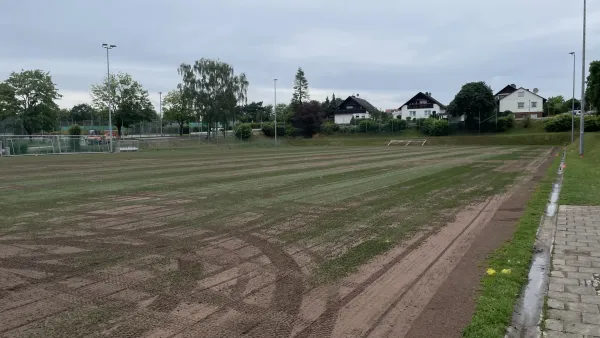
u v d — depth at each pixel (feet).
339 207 33.09
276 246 21.93
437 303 14.67
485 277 17.17
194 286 16.19
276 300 14.85
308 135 263.70
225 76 245.65
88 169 71.00
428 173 59.88
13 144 134.62
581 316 13.65
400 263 19.19
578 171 56.03
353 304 14.60
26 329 12.58
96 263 19.03
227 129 299.99
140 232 24.99
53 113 183.32
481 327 12.76
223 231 25.22
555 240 22.90
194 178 54.75
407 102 322.75
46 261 19.33
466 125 238.89
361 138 246.88
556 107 283.79
